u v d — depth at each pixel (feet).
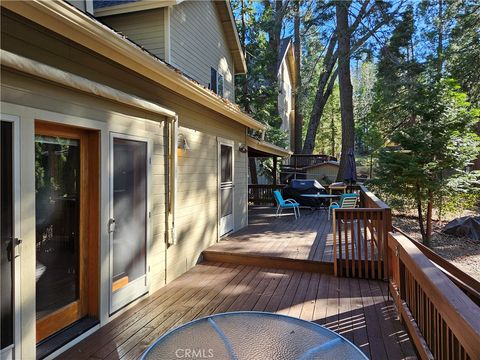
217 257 17.08
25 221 7.40
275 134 51.93
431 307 7.13
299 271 15.53
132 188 11.40
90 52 9.73
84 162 9.71
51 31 8.40
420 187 31.89
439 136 31.48
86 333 9.21
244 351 5.58
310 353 5.51
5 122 7.05
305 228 24.04
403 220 40.09
